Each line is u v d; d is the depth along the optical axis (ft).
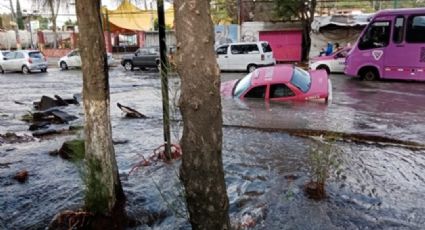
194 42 7.61
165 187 16.05
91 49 12.45
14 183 17.54
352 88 47.57
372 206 14.58
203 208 8.27
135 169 18.76
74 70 90.38
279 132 25.32
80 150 18.37
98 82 12.67
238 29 93.45
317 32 84.94
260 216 13.89
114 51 125.70
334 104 33.14
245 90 34.06
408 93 42.70
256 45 74.79
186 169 8.21
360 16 80.53
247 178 17.63
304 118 28.60
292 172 18.17
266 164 19.44
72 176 18.21
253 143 23.09
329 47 78.43
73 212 13.33
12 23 143.13
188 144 8.05
